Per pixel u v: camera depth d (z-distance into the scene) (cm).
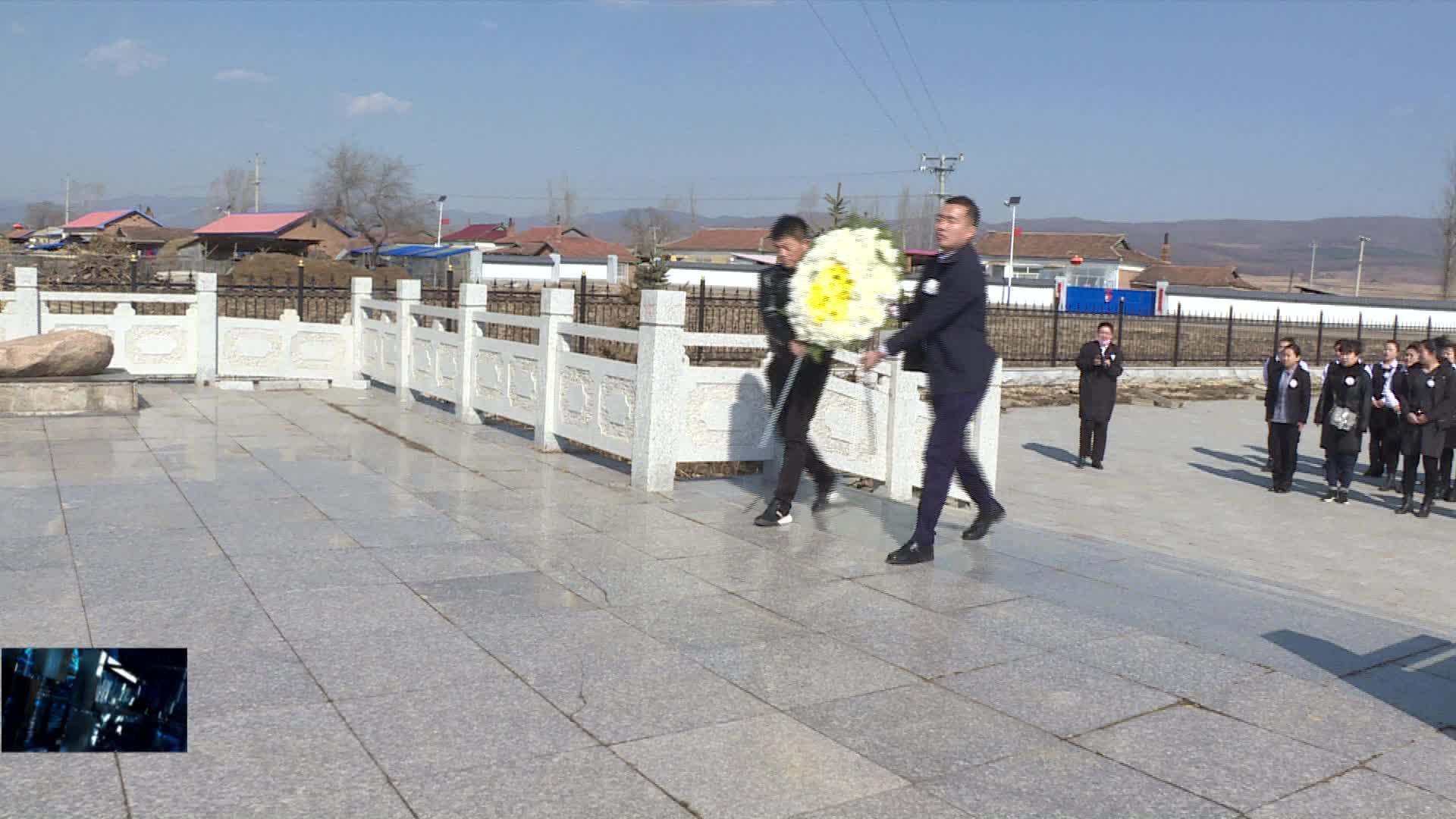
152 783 335
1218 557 928
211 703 396
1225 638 528
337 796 331
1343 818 344
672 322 809
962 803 345
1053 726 410
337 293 2134
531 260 5534
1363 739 408
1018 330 3020
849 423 880
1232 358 3091
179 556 587
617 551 641
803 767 366
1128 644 511
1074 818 337
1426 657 512
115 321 1412
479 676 434
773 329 715
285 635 470
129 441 956
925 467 643
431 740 374
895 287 625
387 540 642
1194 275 8475
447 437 1052
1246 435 1834
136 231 8569
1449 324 4653
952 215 605
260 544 620
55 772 339
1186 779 368
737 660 466
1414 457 1172
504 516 717
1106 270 8062
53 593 512
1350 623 570
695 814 330
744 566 618
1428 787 368
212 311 1443
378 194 8688
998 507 707
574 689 424
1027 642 507
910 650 488
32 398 1089
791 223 712
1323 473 1458
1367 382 1223
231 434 1021
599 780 350
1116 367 1396
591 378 918
